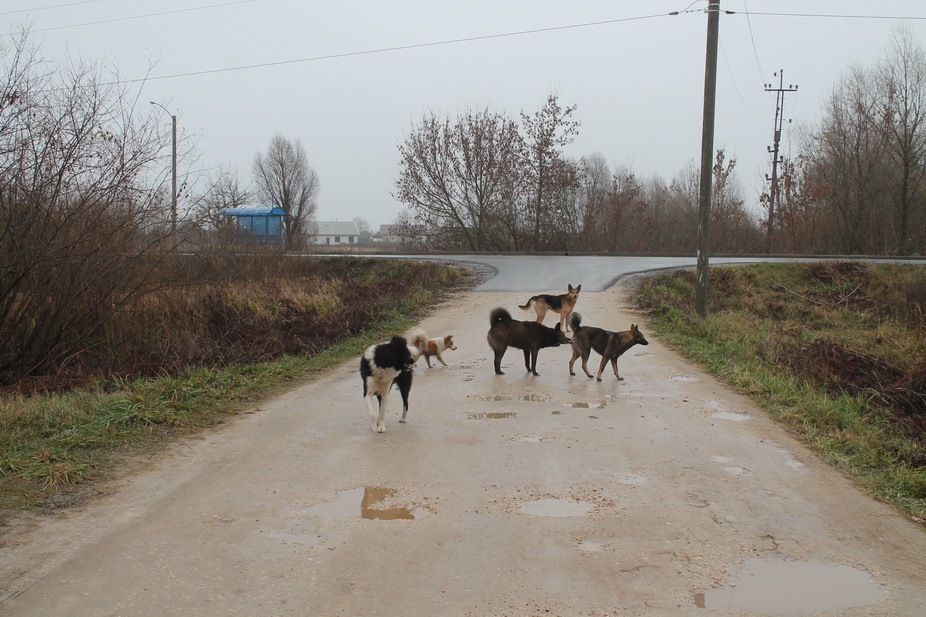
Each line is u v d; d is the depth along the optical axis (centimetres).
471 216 4216
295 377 1019
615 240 4644
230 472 595
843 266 2577
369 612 370
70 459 608
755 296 2277
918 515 509
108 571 413
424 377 1009
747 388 927
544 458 635
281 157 5856
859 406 915
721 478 586
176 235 1134
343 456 639
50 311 977
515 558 435
